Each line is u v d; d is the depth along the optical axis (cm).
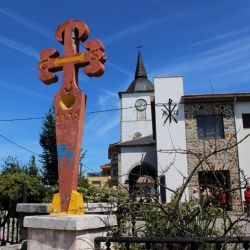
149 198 439
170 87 2405
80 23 433
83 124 407
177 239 314
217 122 2328
